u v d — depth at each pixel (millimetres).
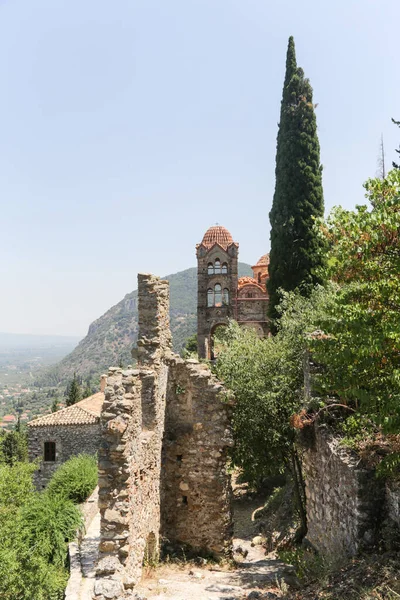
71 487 27109
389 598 8164
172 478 17953
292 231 34500
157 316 17141
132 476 12914
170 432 18094
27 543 19375
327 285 23328
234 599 11641
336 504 12766
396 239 9555
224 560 17156
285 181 35375
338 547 12477
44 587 17812
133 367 16953
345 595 9156
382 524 11047
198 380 17969
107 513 12211
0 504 20891
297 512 20062
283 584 11516
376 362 9891
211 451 17766
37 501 22312
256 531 23000
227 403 17672
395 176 9812
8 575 17234
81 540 20797
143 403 16344
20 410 197375
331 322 10102
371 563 9945
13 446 57344
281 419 18062
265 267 59750
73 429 38406
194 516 17719
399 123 20516
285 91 37125
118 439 12430
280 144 36562
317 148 35906
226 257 56906
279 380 18125
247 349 19453
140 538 13906
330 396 14977
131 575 12391
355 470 11414
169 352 18969
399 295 9820
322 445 14070
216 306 56594
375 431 12734
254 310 53719
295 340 19078
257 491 29688
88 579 16516
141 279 17266
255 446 18672
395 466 11148
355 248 9695
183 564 16469
